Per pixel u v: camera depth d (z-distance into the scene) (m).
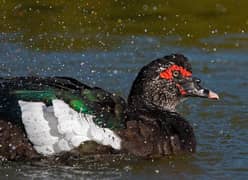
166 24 23.73
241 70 19.48
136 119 12.75
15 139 12.11
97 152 12.29
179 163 12.61
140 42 21.77
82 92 12.59
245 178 11.97
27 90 12.45
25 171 11.90
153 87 13.61
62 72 18.12
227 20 24.48
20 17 21.75
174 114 13.58
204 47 21.84
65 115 12.19
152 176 11.95
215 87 17.83
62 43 20.47
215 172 12.26
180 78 13.72
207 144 13.77
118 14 23.89
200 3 25.38
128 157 12.48
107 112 12.48
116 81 17.78
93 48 20.56
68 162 12.23
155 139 12.74
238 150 13.47
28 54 18.98
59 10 22.91
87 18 23.05
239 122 15.21
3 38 19.89
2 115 12.23
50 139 12.12
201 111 15.90
